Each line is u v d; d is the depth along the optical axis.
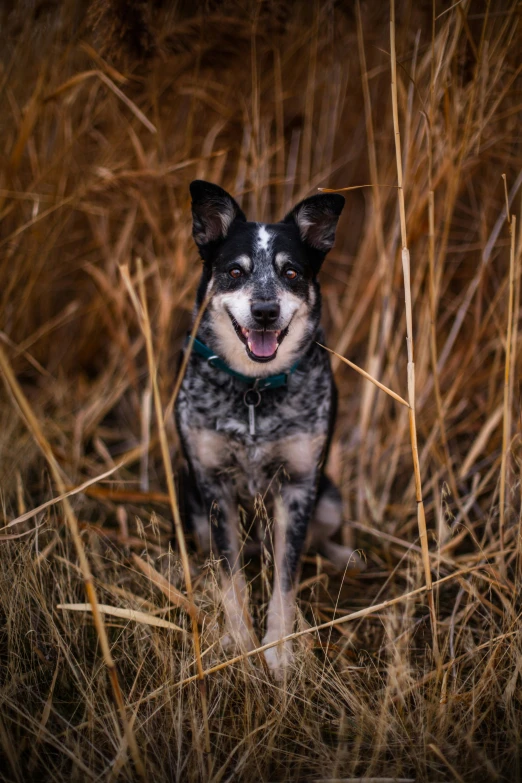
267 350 2.38
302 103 4.02
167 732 2.00
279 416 2.52
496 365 3.28
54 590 2.46
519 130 3.38
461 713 2.07
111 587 2.46
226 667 2.16
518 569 2.50
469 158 3.19
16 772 1.82
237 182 3.71
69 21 3.40
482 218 3.38
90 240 4.33
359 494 3.38
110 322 3.97
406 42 3.41
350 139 4.40
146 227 4.29
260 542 3.00
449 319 4.01
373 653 2.44
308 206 2.65
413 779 1.87
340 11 3.53
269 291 2.40
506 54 2.95
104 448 3.68
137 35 3.02
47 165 3.60
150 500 3.36
